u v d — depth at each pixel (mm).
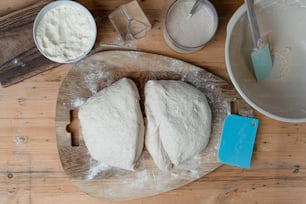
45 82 771
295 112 746
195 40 757
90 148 739
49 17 736
